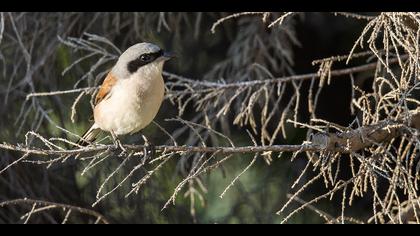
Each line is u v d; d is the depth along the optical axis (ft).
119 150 24.97
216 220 43.96
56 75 42.96
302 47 44.80
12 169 42.60
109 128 30.32
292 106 43.91
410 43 27.20
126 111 29.30
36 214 42.98
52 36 42.60
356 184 24.58
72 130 42.88
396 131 26.25
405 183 24.43
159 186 43.55
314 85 44.09
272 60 40.29
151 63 29.14
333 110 44.04
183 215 44.19
